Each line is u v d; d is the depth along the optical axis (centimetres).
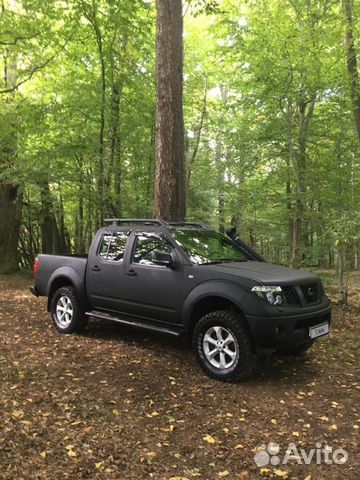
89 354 575
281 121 1035
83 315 673
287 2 1015
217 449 343
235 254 610
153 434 363
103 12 1210
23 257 1947
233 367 481
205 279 517
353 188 1017
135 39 1204
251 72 1098
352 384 497
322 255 1063
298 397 454
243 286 484
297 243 1122
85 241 1802
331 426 389
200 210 1530
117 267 620
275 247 1494
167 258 543
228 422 391
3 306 935
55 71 1331
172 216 790
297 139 1070
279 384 490
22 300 1020
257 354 485
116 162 1205
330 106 1046
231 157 1277
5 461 307
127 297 602
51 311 723
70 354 572
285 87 1005
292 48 945
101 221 1295
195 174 1527
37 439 340
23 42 1171
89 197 1196
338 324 802
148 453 332
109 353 581
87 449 332
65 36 1180
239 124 1211
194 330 517
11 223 1556
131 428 371
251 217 1515
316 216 1019
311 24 941
